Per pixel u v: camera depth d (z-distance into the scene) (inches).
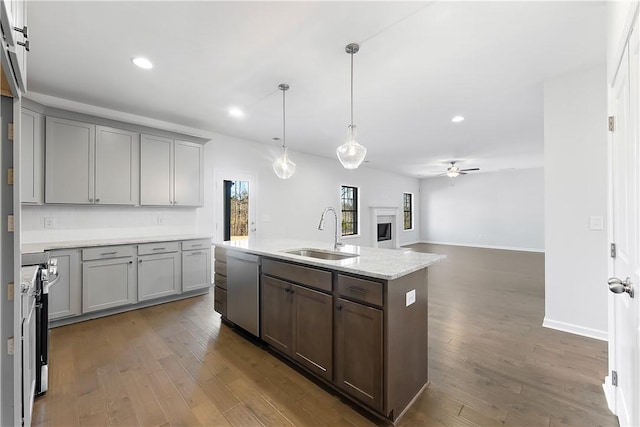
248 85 117.5
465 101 135.3
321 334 79.7
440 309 139.6
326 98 131.0
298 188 247.6
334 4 72.1
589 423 65.1
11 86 48.1
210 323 124.3
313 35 84.5
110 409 70.3
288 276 90.6
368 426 65.4
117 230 149.7
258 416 68.4
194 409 70.6
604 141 102.3
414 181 422.3
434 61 99.3
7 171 49.8
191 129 177.6
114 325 121.0
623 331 59.8
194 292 163.3
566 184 109.7
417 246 386.3
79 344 103.7
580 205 107.3
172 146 159.3
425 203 430.9
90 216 141.2
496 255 308.3
